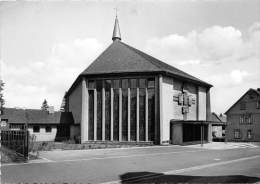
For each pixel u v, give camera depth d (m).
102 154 21.86
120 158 19.22
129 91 35.34
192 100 41.41
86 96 37.12
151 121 34.28
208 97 45.62
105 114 36.22
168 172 13.51
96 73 36.38
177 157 20.31
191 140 36.81
